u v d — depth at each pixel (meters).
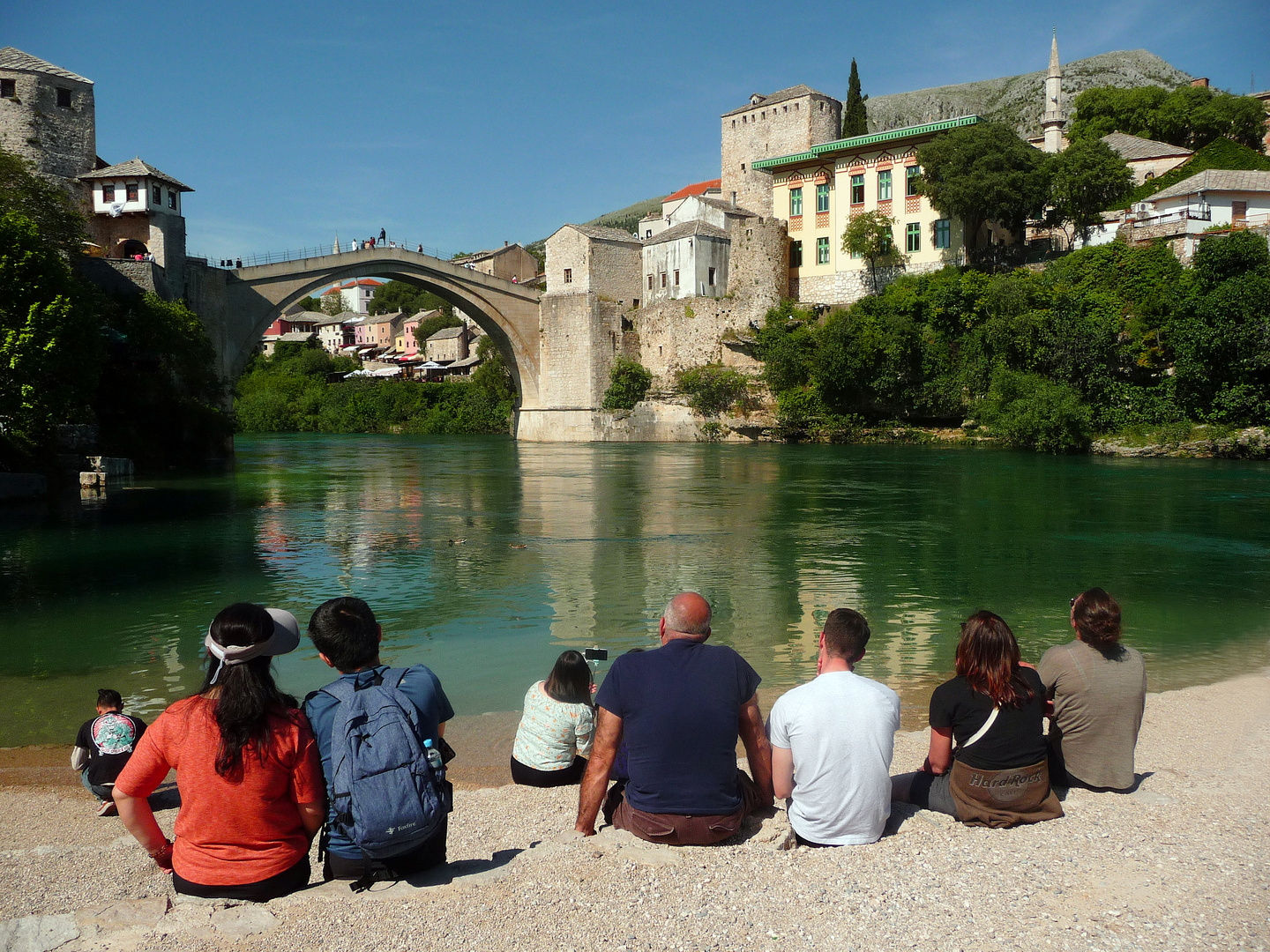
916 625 14.81
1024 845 5.25
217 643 4.52
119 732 7.84
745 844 5.39
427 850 4.98
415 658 13.07
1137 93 83.81
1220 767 7.12
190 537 24.66
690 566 20.20
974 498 32.53
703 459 52.78
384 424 104.38
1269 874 4.81
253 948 4.19
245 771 4.54
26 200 43.59
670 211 97.94
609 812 5.96
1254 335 47.38
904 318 64.12
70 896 5.21
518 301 78.31
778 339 70.19
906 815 5.90
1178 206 59.47
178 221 54.62
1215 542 23.08
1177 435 49.00
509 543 23.44
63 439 39.38
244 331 60.53
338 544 23.44
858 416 67.12
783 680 11.85
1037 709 5.73
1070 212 59.75
